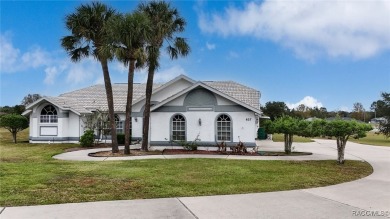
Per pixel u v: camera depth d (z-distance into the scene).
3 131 41.59
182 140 23.14
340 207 7.59
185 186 9.91
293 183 10.55
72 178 11.11
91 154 19.81
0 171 12.55
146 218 6.67
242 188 9.64
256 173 12.62
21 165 14.44
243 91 31.11
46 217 6.69
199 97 23.17
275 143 32.34
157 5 21.41
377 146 30.05
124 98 31.66
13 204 7.66
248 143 22.61
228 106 22.91
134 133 29.56
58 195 8.56
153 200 8.11
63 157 18.33
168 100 23.17
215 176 11.80
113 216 6.79
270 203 7.88
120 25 18.95
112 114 20.84
